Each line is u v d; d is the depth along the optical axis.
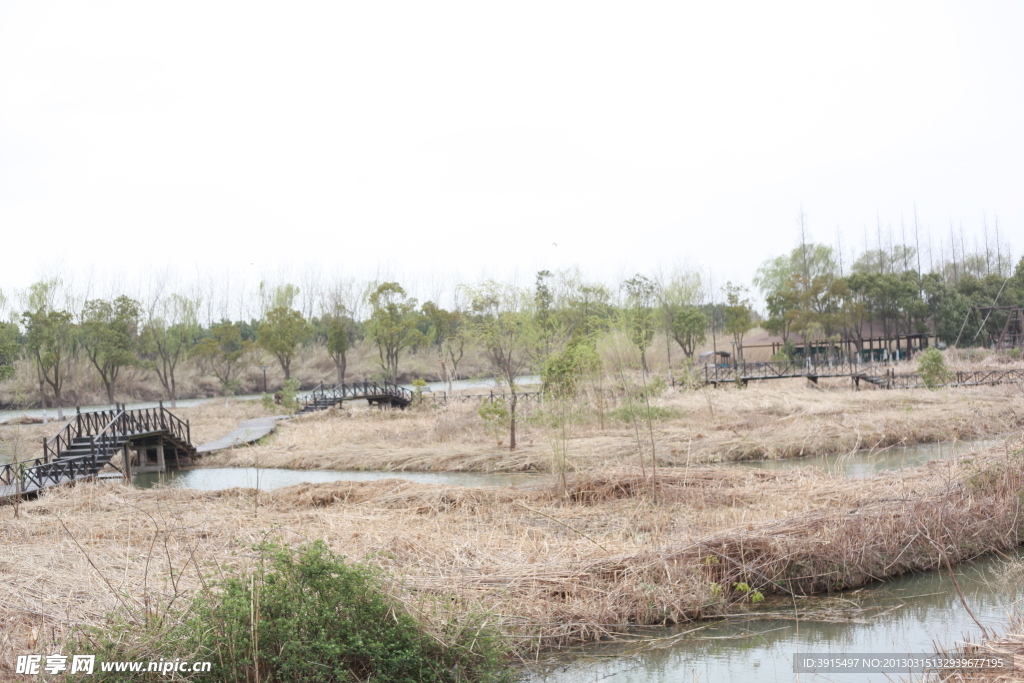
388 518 11.10
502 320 21.50
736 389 32.12
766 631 7.25
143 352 55.62
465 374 54.44
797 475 12.95
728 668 6.52
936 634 6.98
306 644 5.27
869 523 8.80
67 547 9.27
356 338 70.94
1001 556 9.00
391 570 7.69
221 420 35.78
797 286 64.69
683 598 7.66
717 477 12.91
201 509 12.63
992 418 19.67
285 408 38.00
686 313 49.03
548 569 7.99
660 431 20.25
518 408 24.55
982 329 47.34
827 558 8.35
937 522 8.95
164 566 8.13
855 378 32.50
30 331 39.34
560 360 20.55
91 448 18.22
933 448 17.73
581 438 19.81
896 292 51.41
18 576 7.62
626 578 7.84
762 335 65.38
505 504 11.95
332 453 21.56
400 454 20.34
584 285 36.62
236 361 59.47
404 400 37.75
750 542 8.46
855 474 14.73
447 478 17.61
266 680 5.16
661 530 9.86
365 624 5.61
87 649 5.32
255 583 5.42
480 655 6.04
